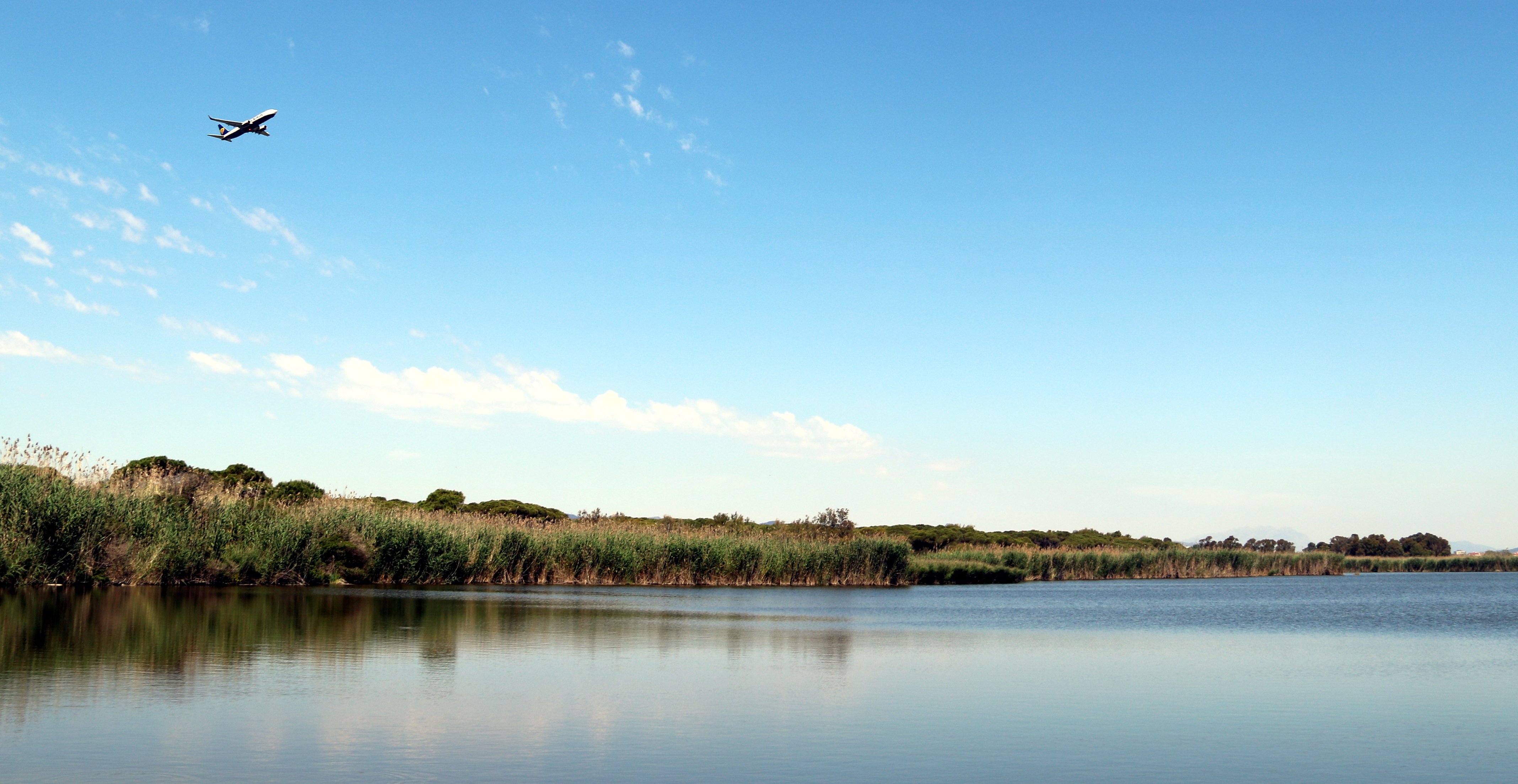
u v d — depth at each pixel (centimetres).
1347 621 3086
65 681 1288
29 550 2820
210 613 2291
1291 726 1170
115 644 1667
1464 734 1132
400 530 3944
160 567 3222
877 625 2672
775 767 915
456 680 1391
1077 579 7838
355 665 1504
